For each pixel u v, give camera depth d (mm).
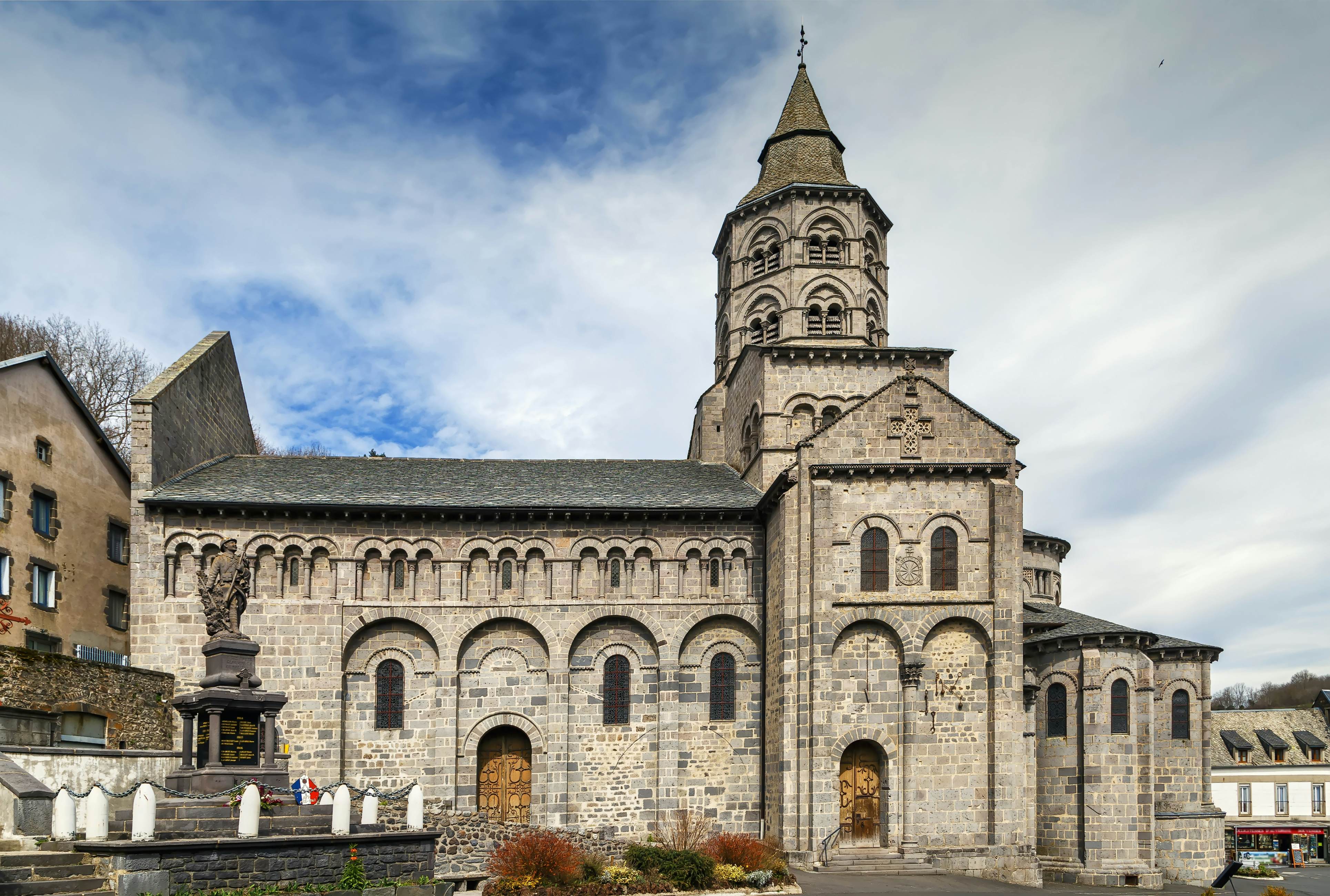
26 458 35156
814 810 32562
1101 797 36688
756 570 38188
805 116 48188
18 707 27750
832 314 45219
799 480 34719
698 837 31266
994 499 34781
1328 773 67125
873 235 46969
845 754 33969
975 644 34281
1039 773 38500
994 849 32531
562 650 37094
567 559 37812
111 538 40250
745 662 37719
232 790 23016
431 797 35812
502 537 37844
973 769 33375
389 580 37125
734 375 46656
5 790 21328
